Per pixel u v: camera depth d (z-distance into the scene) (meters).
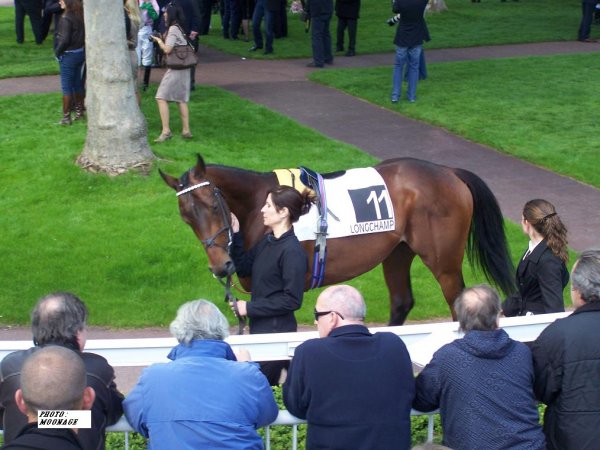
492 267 5.89
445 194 5.61
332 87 13.91
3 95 12.77
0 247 7.80
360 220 5.38
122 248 7.82
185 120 10.45
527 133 11.46
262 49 17.14
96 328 6.63
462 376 3.28
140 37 12.54
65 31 10.55
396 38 12.59
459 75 14.74
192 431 3.08
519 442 3.24
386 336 3.36
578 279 3.54
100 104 9.24
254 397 3.19
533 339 4.04
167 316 6.81
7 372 3.18
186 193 4.97
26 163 9.62
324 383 3.22
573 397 3.38
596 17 20.48
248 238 5.17
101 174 9.28
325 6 15.19
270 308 4.56
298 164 9.89
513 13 21.84
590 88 13.93
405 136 11.36
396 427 3.23
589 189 9.62
